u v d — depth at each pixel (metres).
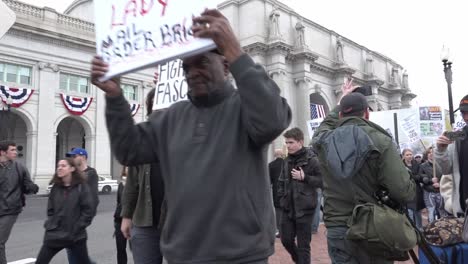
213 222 1.81
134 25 1.91
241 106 1.91
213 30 1.68
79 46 31.02
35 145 28.02
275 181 7.09
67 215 4.83
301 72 44.53
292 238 5.46
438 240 3.82
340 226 3.30
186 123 2.00
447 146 4.24
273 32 42.88
